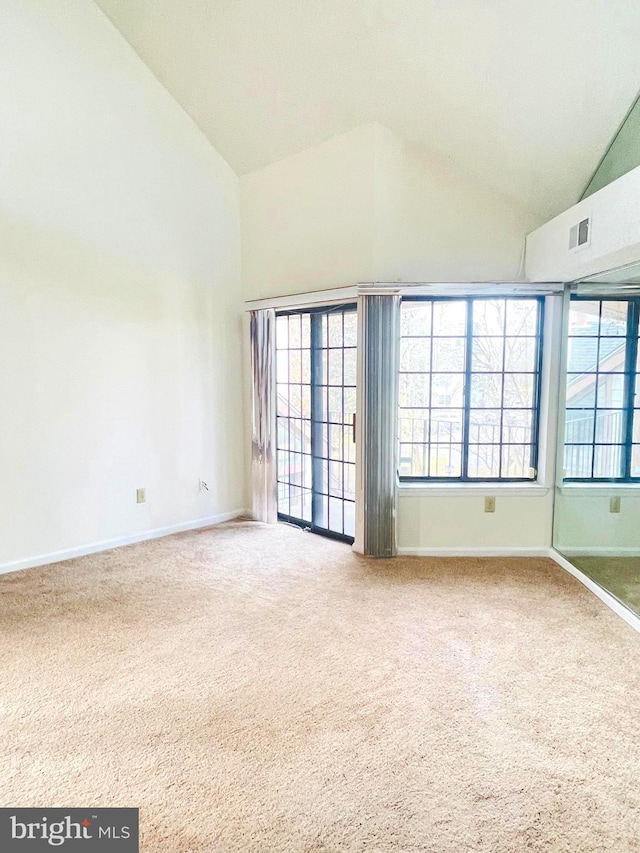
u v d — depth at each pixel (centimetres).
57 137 343
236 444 471
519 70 283
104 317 376
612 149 314
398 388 366
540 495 374
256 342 442
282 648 256
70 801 166
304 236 399
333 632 271
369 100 332
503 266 366
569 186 342
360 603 304
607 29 252
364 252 358
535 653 252
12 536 345
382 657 248
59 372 356
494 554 380
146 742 192
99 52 357
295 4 295
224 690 223
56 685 227
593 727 201
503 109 307
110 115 367
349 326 397
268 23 312
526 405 380
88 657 248
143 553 383
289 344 446
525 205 360
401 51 296
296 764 181
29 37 326
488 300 372
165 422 418
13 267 331
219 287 444
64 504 366
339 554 382
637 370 314
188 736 195
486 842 152
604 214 257
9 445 338
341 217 371
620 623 281
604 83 279
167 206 404
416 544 380
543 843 152
